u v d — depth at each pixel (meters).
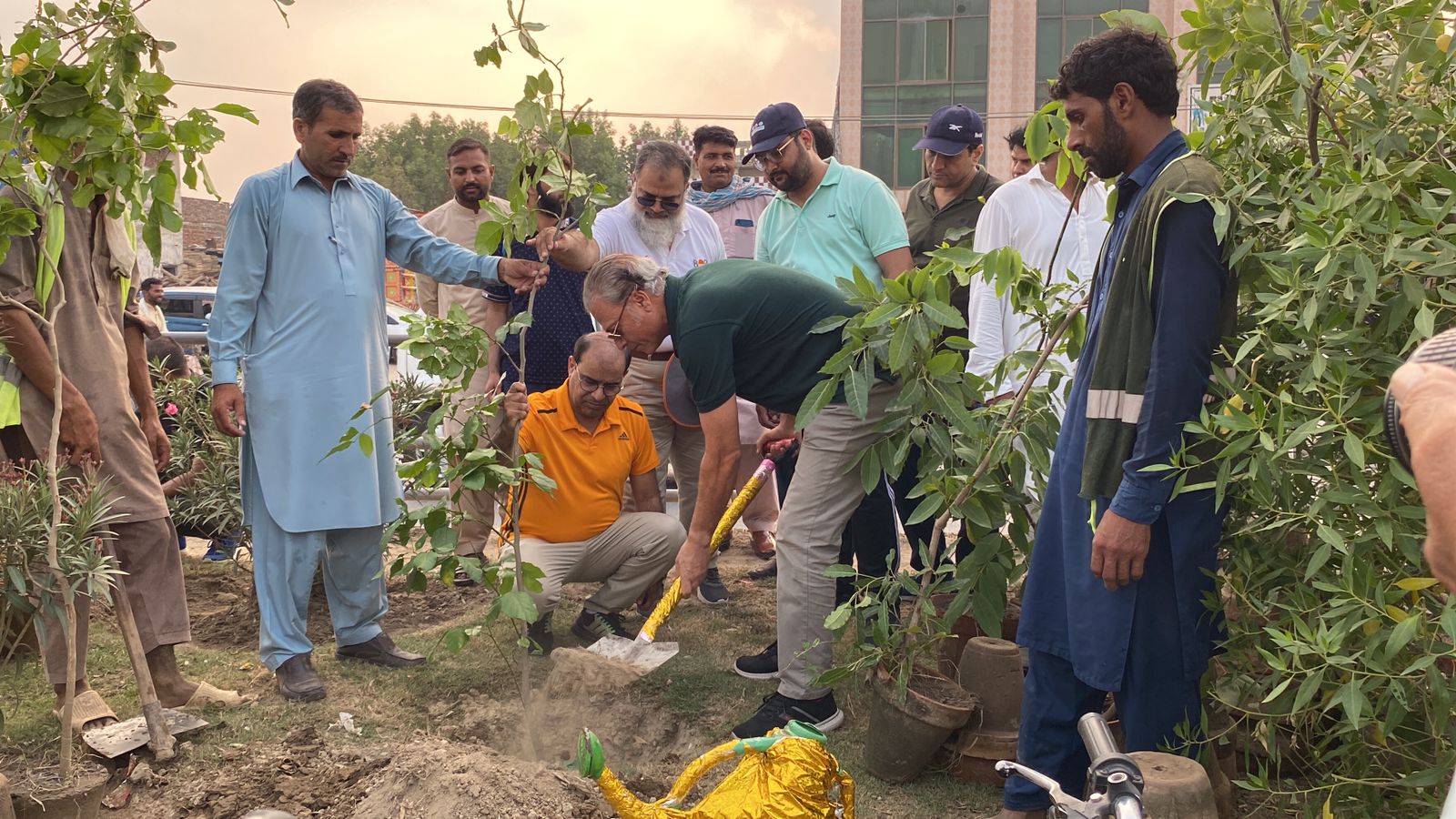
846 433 3.96
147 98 3.51
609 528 4.93
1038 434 3.74
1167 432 2.81
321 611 5.58
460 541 6.07
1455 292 2.68
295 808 3.47
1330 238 2.65
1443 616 2.42
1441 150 2.87
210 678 4.64
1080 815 1.79
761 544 6.62
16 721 4.09
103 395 4.03
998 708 3.72
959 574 3.69
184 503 6.16
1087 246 4.94
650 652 4.00
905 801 3.59
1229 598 3.26
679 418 5.46
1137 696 2.99
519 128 3.46
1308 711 2.98
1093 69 2.98
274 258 4.41
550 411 4.79
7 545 3.41
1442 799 2.68
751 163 5.07
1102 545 2.88
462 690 4.50
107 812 3.50
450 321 3.60
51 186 3.44
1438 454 1.19
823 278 5.00
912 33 26.83
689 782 2.83
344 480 4.48
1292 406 2.72
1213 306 2.80
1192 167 2.86
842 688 4.51
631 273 3.85
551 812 3.19
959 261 3.61
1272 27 2.97
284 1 3.42
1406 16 2.81
